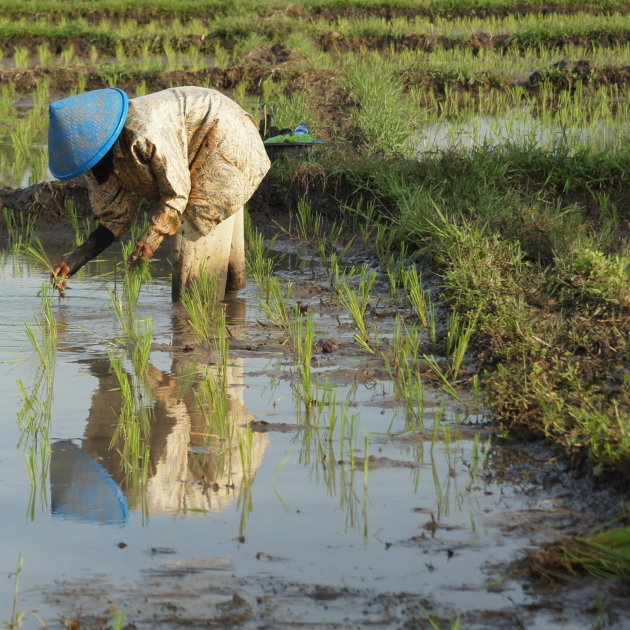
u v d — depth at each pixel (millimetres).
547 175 17203
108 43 41656
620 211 16219
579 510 6629
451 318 11133
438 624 5270
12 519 6578
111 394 9141
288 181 17531
